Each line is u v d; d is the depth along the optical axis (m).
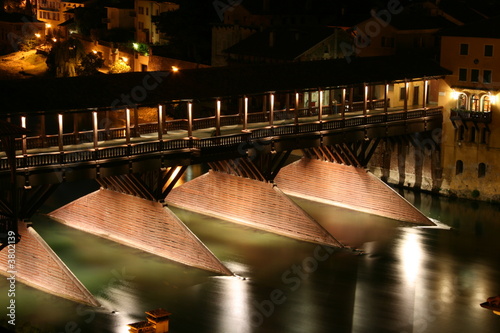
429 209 73.69
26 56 137.75
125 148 56.34
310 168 75.44
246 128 64.50
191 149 59.69
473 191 76.50
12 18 146.75
